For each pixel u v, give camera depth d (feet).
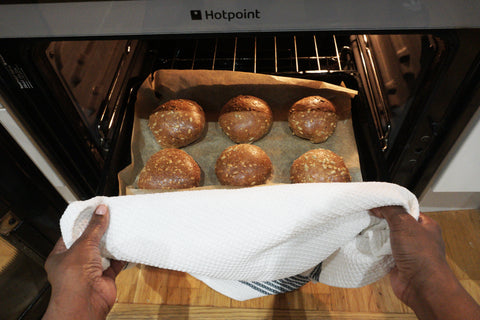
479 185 3.13
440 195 3.68
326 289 3.63
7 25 1.84
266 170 3.16
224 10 1.76
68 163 2.96
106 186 2.76
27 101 2.41
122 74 3.44
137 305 3.58
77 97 2.81
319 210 1.73
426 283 1.63
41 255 3.24
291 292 3.62
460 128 2.36
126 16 1.80
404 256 1.70
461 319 1.53
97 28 1.86
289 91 3.55
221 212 1.76
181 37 1.93
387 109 3.10
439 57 2.13
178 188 3.06
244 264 1.87
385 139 3.03
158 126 3.35
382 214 1.82
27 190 2.80
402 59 2.77
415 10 1.71
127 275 3.75
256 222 1.75
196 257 1.79
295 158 3.41
